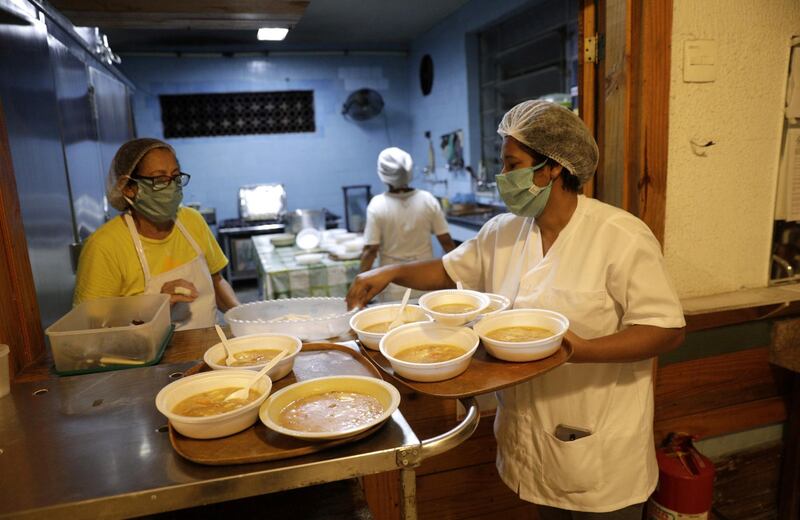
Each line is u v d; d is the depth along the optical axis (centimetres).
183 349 137
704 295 175
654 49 151
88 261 162
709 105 163
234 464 78
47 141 205
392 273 160
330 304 156
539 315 117
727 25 160
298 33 580
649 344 116
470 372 102
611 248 124
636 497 136
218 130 634
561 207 133
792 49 168
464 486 171
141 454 83
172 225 177
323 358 116
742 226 174
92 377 115
